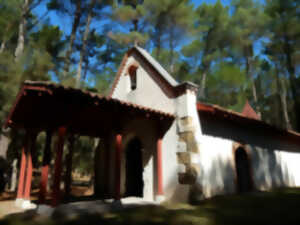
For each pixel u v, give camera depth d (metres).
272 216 4.09
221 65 22.33
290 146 11.80
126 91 10.36
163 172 7.08
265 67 28.34
